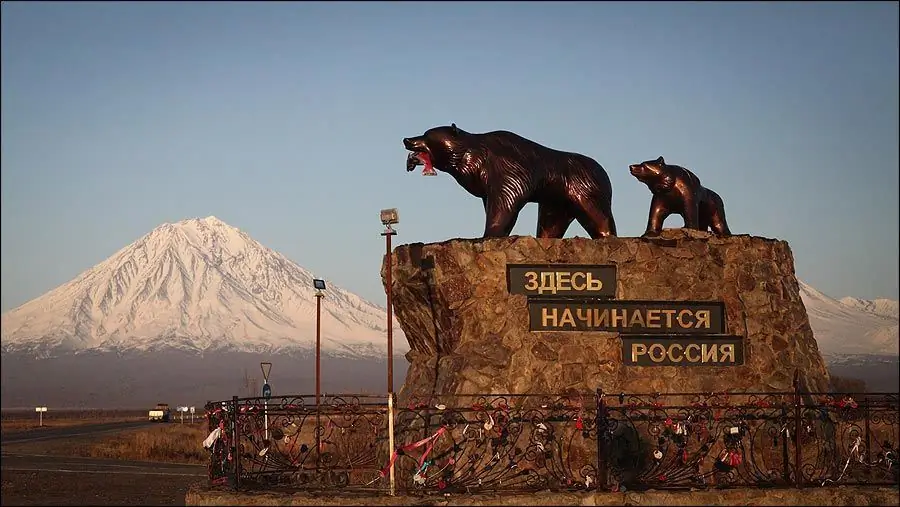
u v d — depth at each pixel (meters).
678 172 20.45
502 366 18.02
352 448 20.56
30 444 41.78
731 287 19.08
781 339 19.03
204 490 17.27
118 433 53.75
